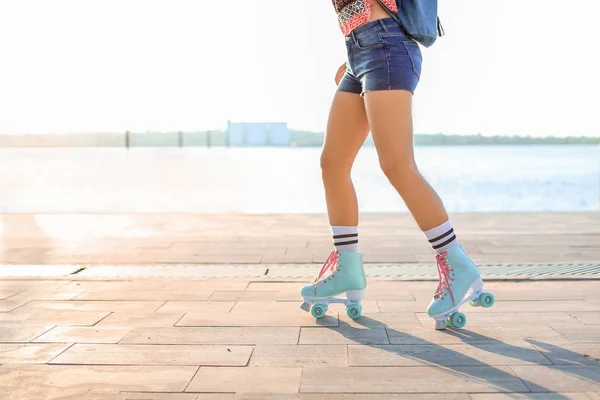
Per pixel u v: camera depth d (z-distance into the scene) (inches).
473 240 132.5
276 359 60.6
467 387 52.8
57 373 57.3
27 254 121.4
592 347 62.9
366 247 126.2
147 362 60.0
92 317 76.2
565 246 125.1
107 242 135.0
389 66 67.0
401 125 67.7
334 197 74.8
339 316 76.2
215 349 63.7
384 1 67.2
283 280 96.7
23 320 75.0
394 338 66.9
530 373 55.9
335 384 53.9
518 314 75.6
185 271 104.4
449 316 69.9
